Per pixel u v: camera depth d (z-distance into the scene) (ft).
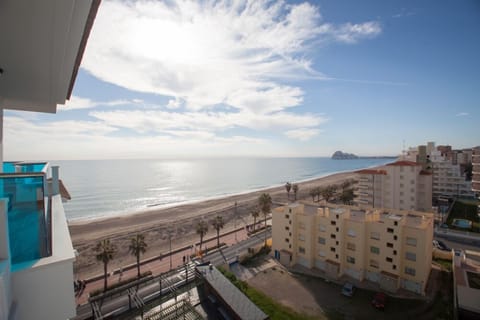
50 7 13.12
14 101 28.78
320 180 609.83
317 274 121.08
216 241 184.24
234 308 87.56
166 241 188.75
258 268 129.70
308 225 126.11
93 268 144.25
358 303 98.17
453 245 156.25
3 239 12.67
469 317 82.48
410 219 114.62
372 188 220.23
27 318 13.14
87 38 17.47
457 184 281.13
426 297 98.89
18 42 16.08
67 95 27.99
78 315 95.35
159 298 104.22
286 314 91.81
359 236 112.88
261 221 240.12
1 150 26.07
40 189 15.48
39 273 13.55
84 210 314.96
